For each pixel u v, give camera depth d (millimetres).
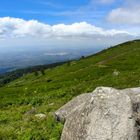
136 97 17688
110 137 15547
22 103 41875
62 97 41125
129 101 16531
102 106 16688
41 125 23297
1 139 21516
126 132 15523
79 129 16672
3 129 23875
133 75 52344
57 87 68875
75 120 17406
